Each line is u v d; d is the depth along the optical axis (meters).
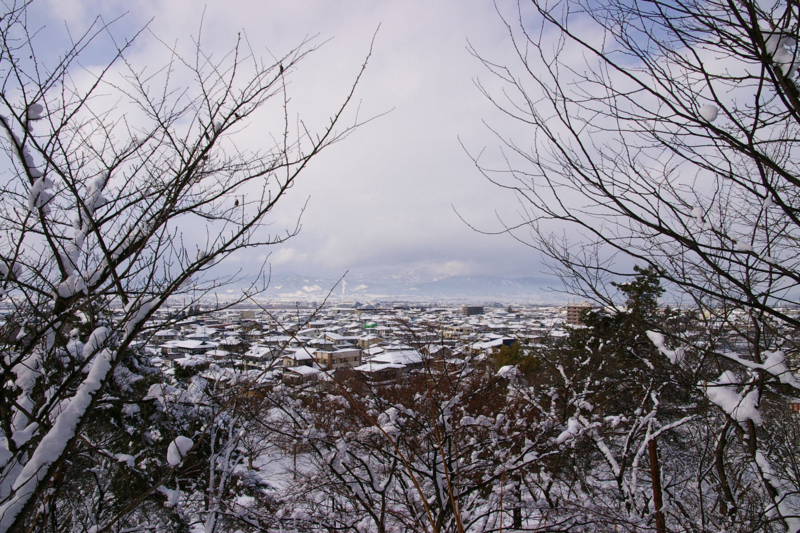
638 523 7.06
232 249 3.56
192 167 3.29
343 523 7.52
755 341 4.51
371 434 6.92
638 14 3.22
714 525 8.09
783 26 2.82
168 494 7.50
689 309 5.37
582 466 10.26
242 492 9.97
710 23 3.05
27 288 3.54
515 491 7.52
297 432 7.12
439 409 6.43
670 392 8.28
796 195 3.98
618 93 3.41
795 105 2.72
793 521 4.93
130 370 10.35
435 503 6.89
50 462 2.94
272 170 3.67
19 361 3.33
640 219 3.28
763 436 7.80
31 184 3.30
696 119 3.11
